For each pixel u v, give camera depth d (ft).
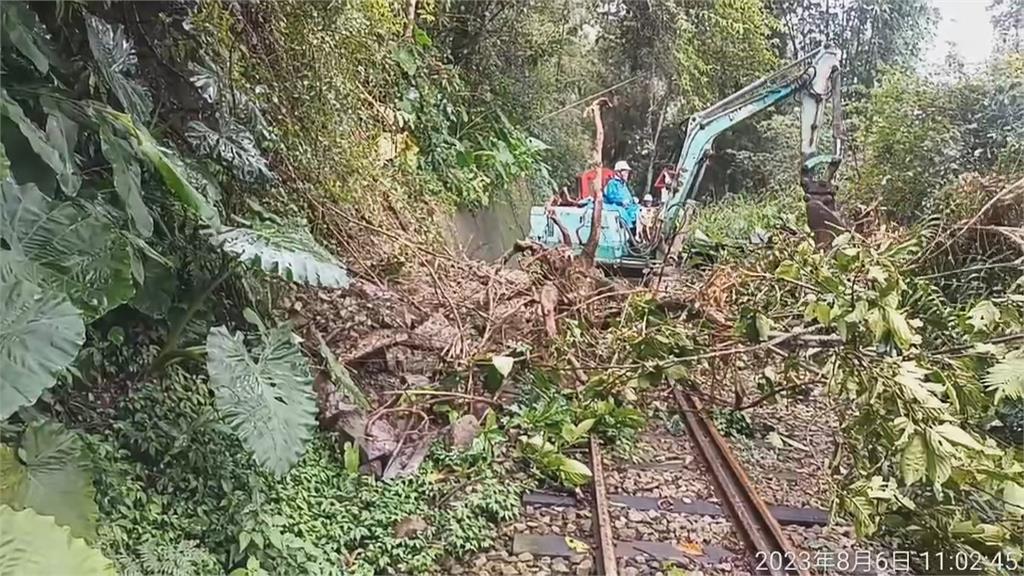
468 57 44.91
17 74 10.35
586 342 21.24
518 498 15.30
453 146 38.83
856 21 77.61
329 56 19.25
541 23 47.62
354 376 17.85
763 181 73.46
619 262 35.58
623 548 13.75
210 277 13.66
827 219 29.94
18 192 9.09
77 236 9.43
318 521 12.91
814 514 15.23
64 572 6.13
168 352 12.71
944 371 14.42
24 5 9.93
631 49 60.23
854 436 14.01
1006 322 15.76
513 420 18.04
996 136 33.68
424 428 17.33
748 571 13.25
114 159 10.26
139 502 10.71
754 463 17.85
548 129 58.08
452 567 12.94
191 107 14.30
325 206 19.81
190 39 14.14
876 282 15.70
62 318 8.11
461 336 19.80
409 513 13.98
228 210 15.24
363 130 24.17
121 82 11.62
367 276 20.68
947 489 12.06
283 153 17.57
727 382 21.99
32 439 8.68
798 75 33.14
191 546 10.57
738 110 34.78
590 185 41.57
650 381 18.72
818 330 17.15
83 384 11.63
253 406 11.05
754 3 60.80
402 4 33.32
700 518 15.11
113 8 13.08
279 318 16.28
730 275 22.15
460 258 27.48
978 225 20.18
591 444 17.79
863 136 42.34
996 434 16.08
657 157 73.77
